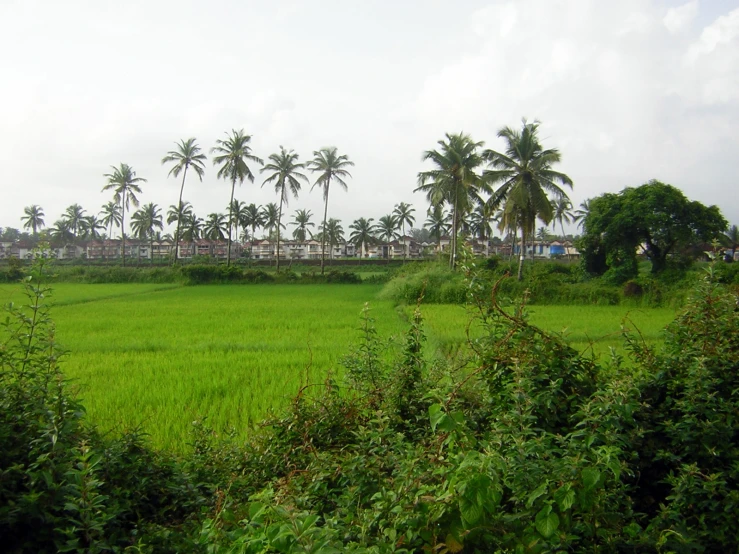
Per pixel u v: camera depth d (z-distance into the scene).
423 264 40.28
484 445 3.07
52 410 3.61
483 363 4.15
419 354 5.04
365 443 3.66
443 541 2.41
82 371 11.01
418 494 2.48
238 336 16.27
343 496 3.17
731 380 3.79
